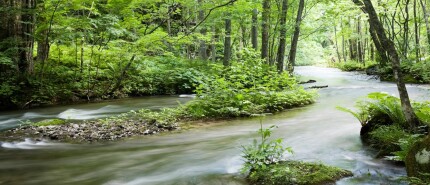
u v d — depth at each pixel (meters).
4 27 13.71
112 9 16.42
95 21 14.50
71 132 8.41
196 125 9.30
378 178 5.07
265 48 19.59
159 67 20.19
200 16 21.62
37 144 7.48
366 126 7.11
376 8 19.42
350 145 6.74
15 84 13.80
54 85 14.95
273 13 20.02
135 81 17.88
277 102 11.78
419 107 6.66
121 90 16.97
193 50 31.16
